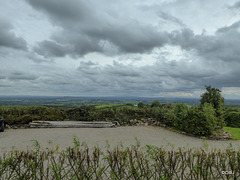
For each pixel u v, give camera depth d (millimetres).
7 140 6969
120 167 2467
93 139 7227
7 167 2354
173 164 2531
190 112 9484
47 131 9242
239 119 12734
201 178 2559
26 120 10766
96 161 2592
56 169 2375
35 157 2385
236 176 2541
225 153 2680
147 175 2492
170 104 14195
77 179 2404
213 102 12531
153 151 2604
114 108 13141
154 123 12023
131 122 12062
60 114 12211
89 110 12578
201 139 8227
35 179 2326
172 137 8398
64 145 6090
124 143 6562
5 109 11406
